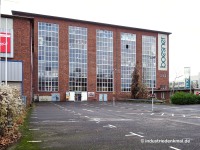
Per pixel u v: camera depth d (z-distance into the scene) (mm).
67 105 43469
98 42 68312
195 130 13508
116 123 16750
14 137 11070
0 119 9773
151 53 76312
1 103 9727
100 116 22219
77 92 64125
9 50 33750
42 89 60406
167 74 78812
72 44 64812
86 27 66875
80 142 10273
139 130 13484
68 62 63938
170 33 79375
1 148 9133
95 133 12500
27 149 9000
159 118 20484
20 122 16219
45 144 9898
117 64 70562
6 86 10938
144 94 62906
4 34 26391
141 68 74188
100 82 67625
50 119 19281
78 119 19375
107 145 9688
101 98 67125
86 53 66438
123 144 9859
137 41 74250
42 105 43219
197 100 43875
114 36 70750
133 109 32719
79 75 65062
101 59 68375
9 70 33812
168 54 79562
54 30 62938
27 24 35469
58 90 62156
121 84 70688
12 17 34656
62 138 11164
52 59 62156
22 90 34469
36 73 59938
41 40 61188
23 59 34812
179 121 18109
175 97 43375
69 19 64375
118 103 51469
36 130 13484
